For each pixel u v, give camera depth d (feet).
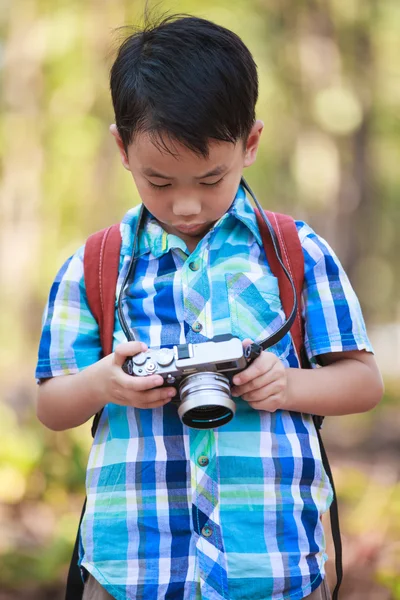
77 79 29.25
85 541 7.55
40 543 17.89
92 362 8.10
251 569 7.22
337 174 34.83
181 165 7.23
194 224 7.63
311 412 7.76
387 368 50.55
